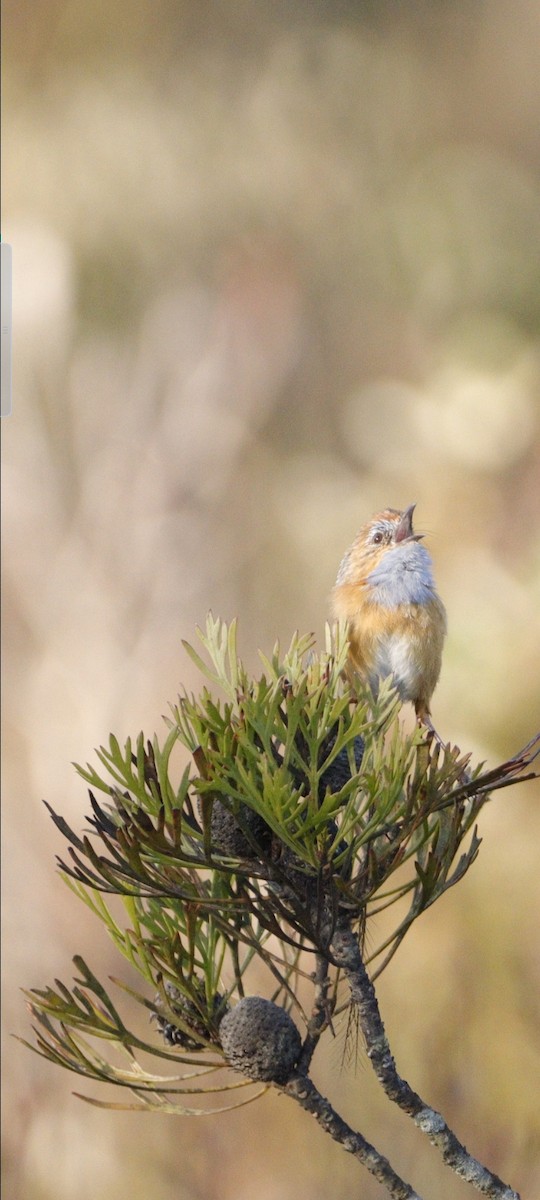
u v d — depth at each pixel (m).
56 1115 8.71
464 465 10.62
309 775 2.59
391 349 12.70
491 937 8.16
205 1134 8.30
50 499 11.25
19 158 12.64
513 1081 7.70
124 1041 2.77
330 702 2.73
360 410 11.15
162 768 2.56
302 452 12.37
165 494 11.44
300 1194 7.74
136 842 2.52
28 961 9.11
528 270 12.68
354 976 2.72
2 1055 8.91
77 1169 8.46
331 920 2.69
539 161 13.70
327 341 12.74
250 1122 8.16
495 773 2.60
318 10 13.80
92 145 12.81
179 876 2.63
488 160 13.38
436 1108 7.76
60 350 11.77
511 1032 7.91
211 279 12.78
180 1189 8.15
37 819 9.68
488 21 14.32
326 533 11.55
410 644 4.97
